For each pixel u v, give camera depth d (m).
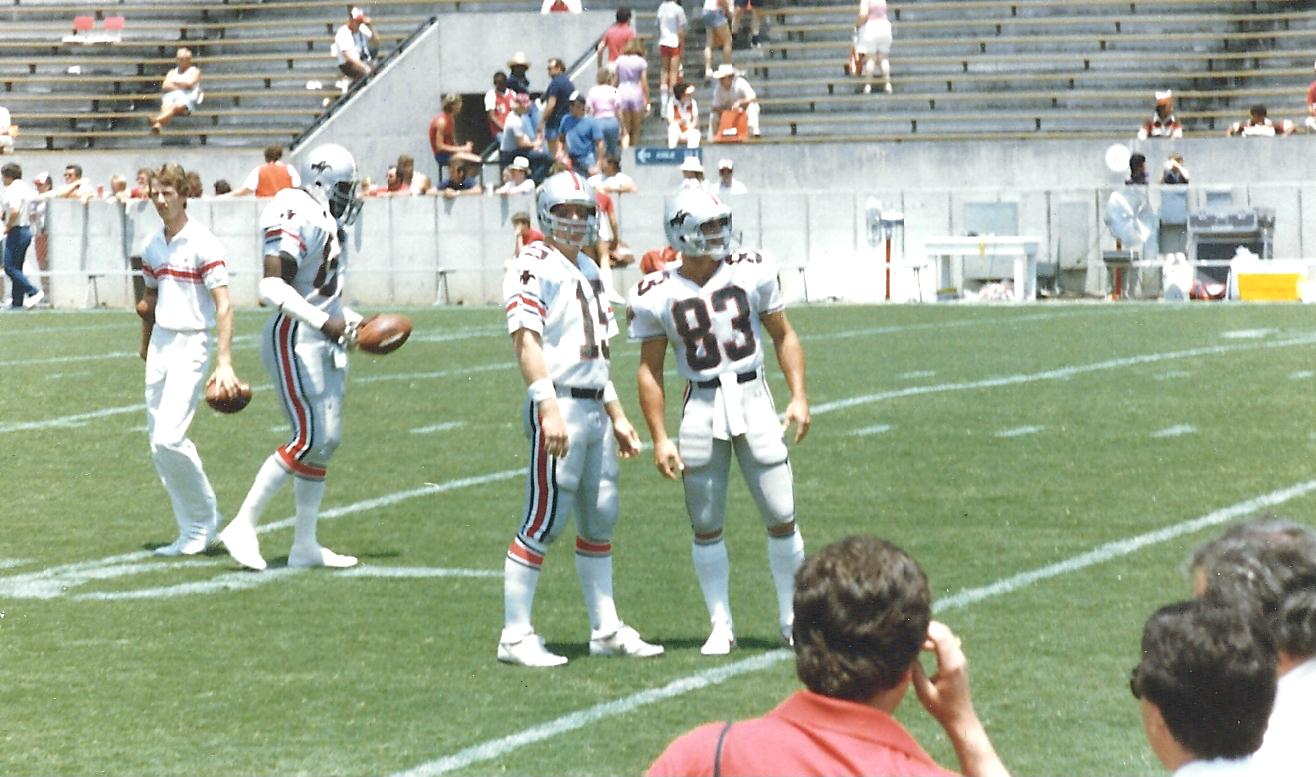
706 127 55.66
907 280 46.06
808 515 17.48
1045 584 14.48
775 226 46.91
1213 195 45.16
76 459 22.14
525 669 12.34
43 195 49.78
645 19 58.44
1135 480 19.03
